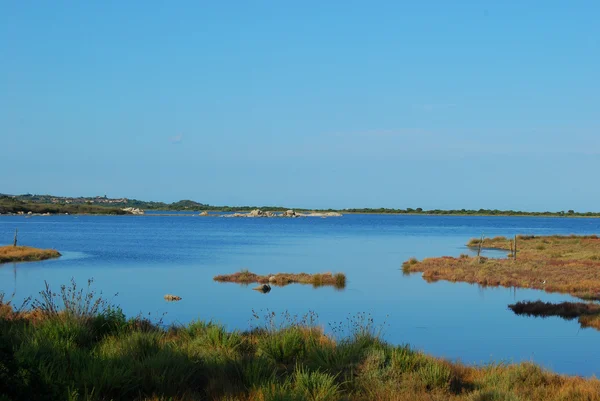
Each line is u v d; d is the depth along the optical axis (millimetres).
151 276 39688
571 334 20156
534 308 25312
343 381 10219
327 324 21156
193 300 28516
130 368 9484
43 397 7328
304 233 119938
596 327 21375
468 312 25234
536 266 46188
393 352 11648
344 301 28641
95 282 35719
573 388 10891
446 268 44781
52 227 137125
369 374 10523
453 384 10891
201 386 9703
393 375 10562
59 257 55031
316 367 11031
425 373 10781
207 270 44406
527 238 90188
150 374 9391
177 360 10125
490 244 82875
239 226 163250
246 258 56812
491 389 10312
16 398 7016
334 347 12289
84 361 9648
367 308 26312
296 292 32125
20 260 50750
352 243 85250
